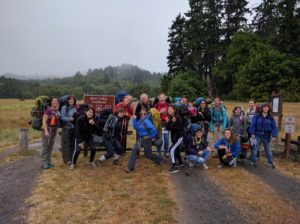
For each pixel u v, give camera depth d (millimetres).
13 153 10250
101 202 5520
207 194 5969
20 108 44344
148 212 5094
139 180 6766
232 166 8016
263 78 36406
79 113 7602
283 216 4977
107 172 7352
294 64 36219
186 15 52000
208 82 50938
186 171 7559
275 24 41406
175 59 57000
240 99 40625
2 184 6645
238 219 4871
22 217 4973
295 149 9969
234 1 50219
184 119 7707
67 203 5484
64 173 7281
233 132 8578
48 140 7746
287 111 25438
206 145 7926
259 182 6719
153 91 90000
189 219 4867
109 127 7578
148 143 7398
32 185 6516
